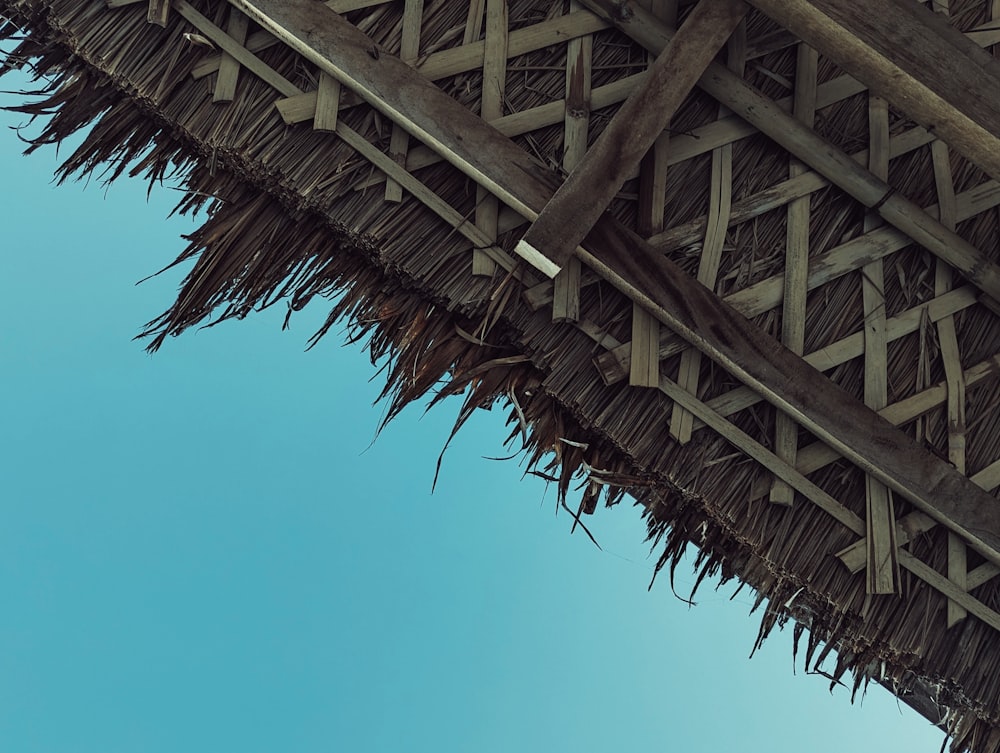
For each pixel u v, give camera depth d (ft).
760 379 7.01
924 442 7.36
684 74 6.74
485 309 7.17
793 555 7.28
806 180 7.43
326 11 6.91
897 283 7.53
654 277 6.97
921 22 6.07
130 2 7.09
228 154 7.17
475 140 6.86
